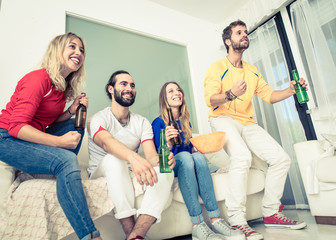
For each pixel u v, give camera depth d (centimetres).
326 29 218
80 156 166
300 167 151
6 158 90
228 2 284
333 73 208
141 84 238
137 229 95
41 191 91
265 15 256
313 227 129
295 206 224
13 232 85
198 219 111
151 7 270
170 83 171
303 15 236
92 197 101
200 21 309
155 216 99
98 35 227
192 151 158
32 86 97
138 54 246
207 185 119
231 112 161
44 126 114
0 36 180
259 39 275
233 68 169
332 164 129
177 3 280
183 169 115
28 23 192
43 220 87
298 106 233
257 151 154
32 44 189
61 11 208
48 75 106
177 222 123
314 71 220
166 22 277
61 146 91
